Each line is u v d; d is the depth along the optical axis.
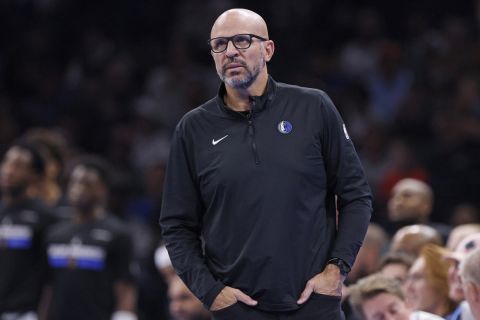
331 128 10.79
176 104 35.16
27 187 20.59
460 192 30.92
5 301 20.02
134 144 33.69
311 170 10.58
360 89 34.44
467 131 32.12
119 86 36.91
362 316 13.55
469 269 11.29
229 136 10.70
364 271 17.09
